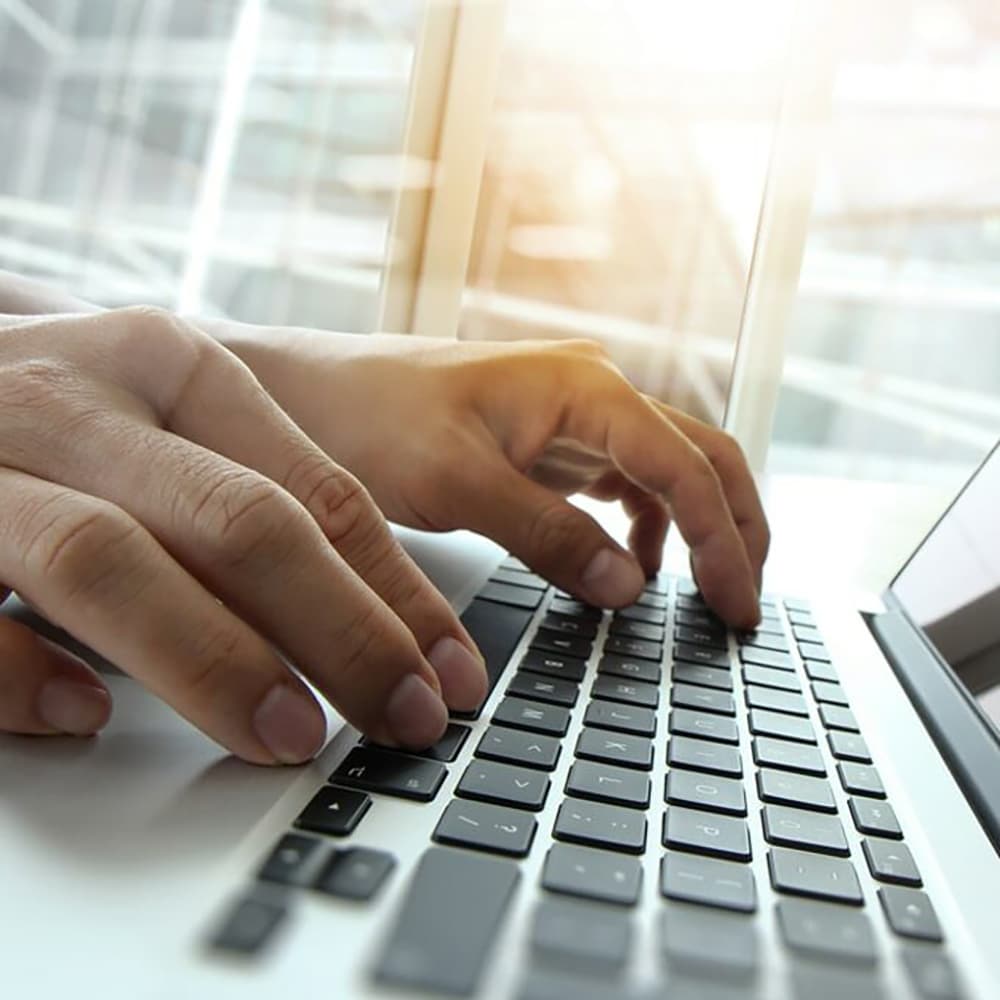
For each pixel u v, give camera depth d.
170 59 1.30
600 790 0.22
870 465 1.22
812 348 1.18
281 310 1.26
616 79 1.15
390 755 0.22
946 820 0.24
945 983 0.16
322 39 1.23
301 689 0.21
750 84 1.12
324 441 0.43
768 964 0.16
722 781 0.24
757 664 0.36
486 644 0.34
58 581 0.20
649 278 1.19
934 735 0.31
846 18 1.04
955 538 0.49
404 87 1.14
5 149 1.27
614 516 0.60
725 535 0.41
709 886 0.18
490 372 0.42
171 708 0.22
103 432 0.24
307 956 0.14
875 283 1.19
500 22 1.10
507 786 0.21
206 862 0.16
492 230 1.17
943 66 1.13
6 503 0.21
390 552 0.27
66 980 0.13
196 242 1.29
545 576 0.40
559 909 0.16
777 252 1.09
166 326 0.27
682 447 0.42
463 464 0.40
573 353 0.44
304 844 0.17
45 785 0.19
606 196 1.17
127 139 1.29
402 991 0.14
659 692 0.31
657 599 0.44
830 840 0.22
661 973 0.15
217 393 0.27
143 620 0.20
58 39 1.27
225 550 0.22
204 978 0.13
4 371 0.25
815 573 0.58
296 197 1.25
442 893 0.16
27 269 1.27
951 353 1.23
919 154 1.15
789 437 1.19
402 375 0.43
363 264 1.18
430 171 1.12
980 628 0.38
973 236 1.20
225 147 1.29
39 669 0.21
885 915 0.18
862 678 0.36
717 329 1.17
